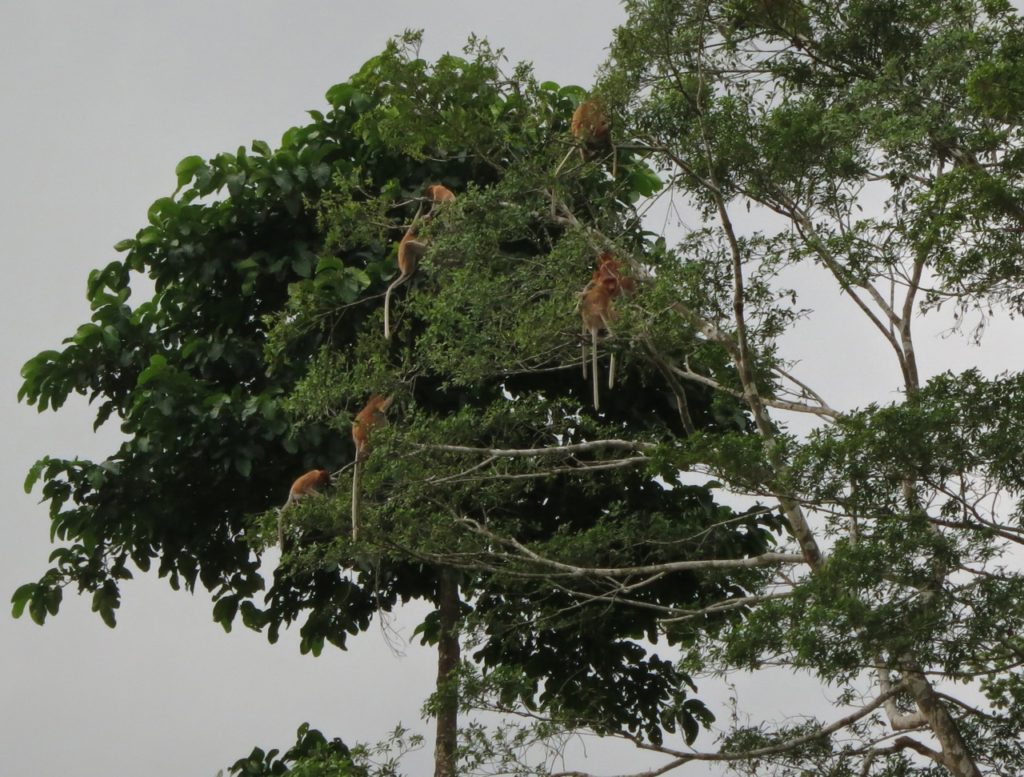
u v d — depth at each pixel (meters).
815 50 17.45
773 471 13.65
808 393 16.77
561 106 18.50
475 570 16.19
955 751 13.94
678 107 15.74
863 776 14.54
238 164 19.22
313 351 18.52
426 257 15.50
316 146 19.19
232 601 19.28
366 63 19.17
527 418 15.99
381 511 15.57
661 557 16.95
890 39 17.36
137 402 17.89
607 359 18.12
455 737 17.28
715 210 16.34
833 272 15.80
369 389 15.74
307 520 15.77
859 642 12.39
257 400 17.78
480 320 15.41
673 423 19.02
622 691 18.39
